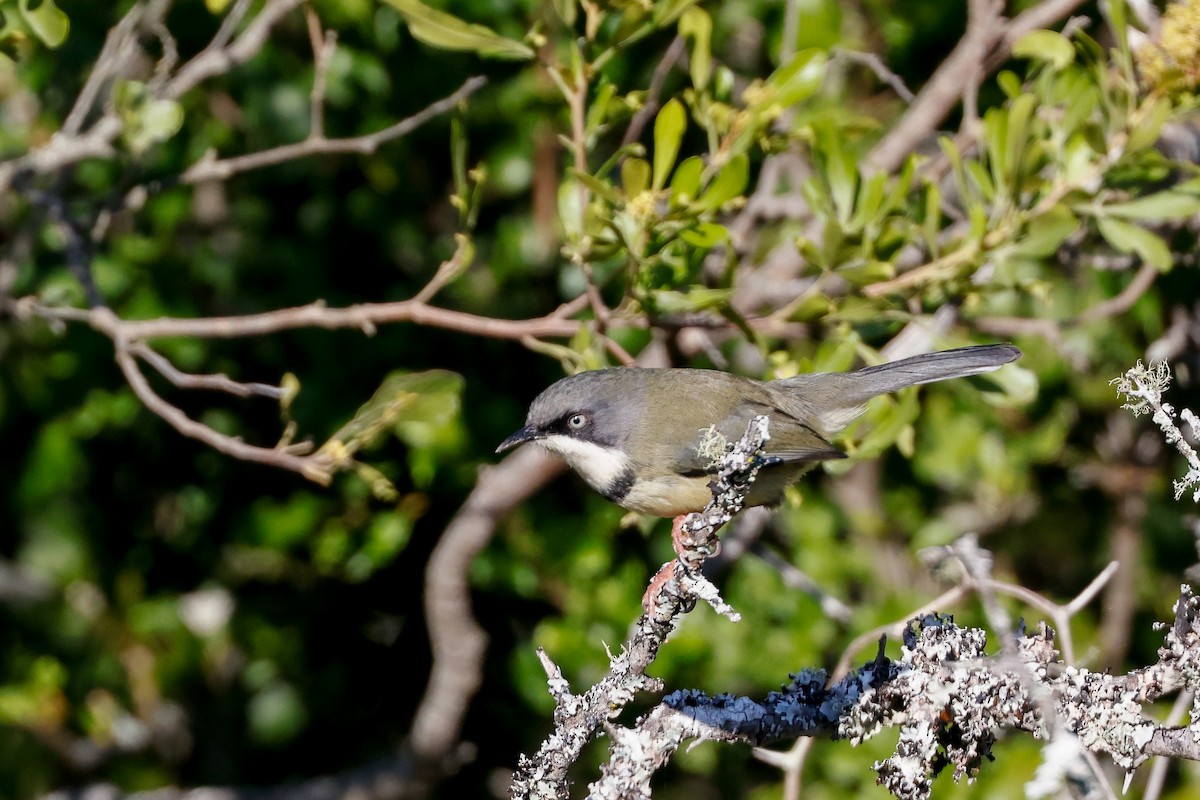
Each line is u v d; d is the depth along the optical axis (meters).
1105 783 6.81
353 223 13.02
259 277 13.07
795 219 13.18
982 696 6.73
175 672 13.51
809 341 12.62
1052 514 14.23
